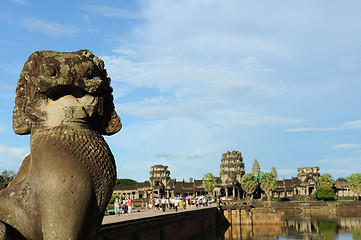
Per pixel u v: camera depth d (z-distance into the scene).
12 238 4.18
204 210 43.25
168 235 23.41
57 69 4.30
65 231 4.03
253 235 45.47
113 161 4.74
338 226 55.31
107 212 29.73
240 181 126.94
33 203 4.16
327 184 119.25
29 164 4.73
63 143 4.28
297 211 85.06
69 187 4.11
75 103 4.50
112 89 5.20
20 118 4.70
